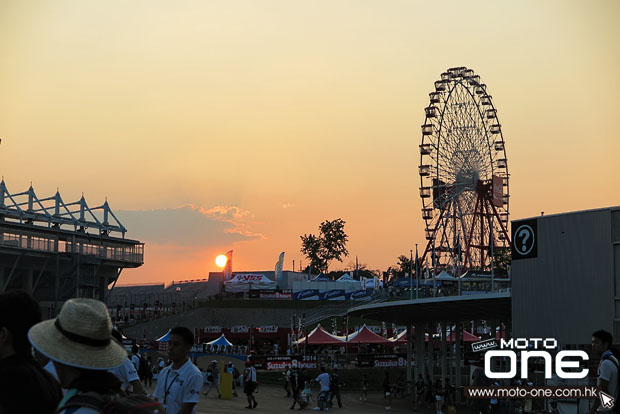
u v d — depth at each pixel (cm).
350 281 13588
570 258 4047
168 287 14612
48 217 10356
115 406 480
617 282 3856
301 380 4712
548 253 4138
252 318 12181
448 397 5109
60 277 10338
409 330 6769
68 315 505
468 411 4975
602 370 1183
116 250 11400
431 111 9894
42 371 546
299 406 4844
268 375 7112
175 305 12756
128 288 15038
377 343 8569
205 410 3922
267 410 4322
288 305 12525
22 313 545
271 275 14675
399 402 5784
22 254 9788
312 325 11931
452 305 4978
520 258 4275
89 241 10862
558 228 4112
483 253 10244
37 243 10056
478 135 9906
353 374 7306
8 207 9794
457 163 9850
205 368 6259
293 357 7044
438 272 10181
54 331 507
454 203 9906
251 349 8938
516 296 4266
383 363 7512
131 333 11469
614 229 3891
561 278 4072
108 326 515
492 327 9456
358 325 11756
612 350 1220
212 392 5356
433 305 5056
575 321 3981
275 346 8888
